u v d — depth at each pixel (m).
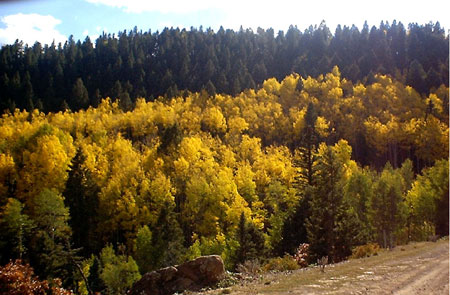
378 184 37.59
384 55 145.25
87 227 49.19
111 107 121.44
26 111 117.38
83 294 29.17
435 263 13.91
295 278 13.27
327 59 152.00
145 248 37.78
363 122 94.00
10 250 35.91
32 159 56.44
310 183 44.12
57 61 156.38
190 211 51.88
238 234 32.44
